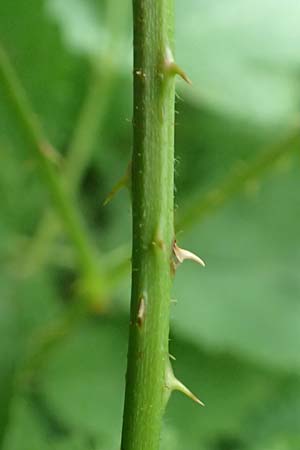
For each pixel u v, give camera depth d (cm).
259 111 40
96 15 40
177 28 41
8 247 41
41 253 41
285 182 43
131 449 24
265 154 35
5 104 35
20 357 39
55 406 40
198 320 40
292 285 42
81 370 41
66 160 41
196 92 39
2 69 33
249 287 42
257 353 40
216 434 40
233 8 41
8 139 39
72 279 43
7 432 37
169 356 24
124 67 40
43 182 35
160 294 24
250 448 40
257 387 41
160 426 24
